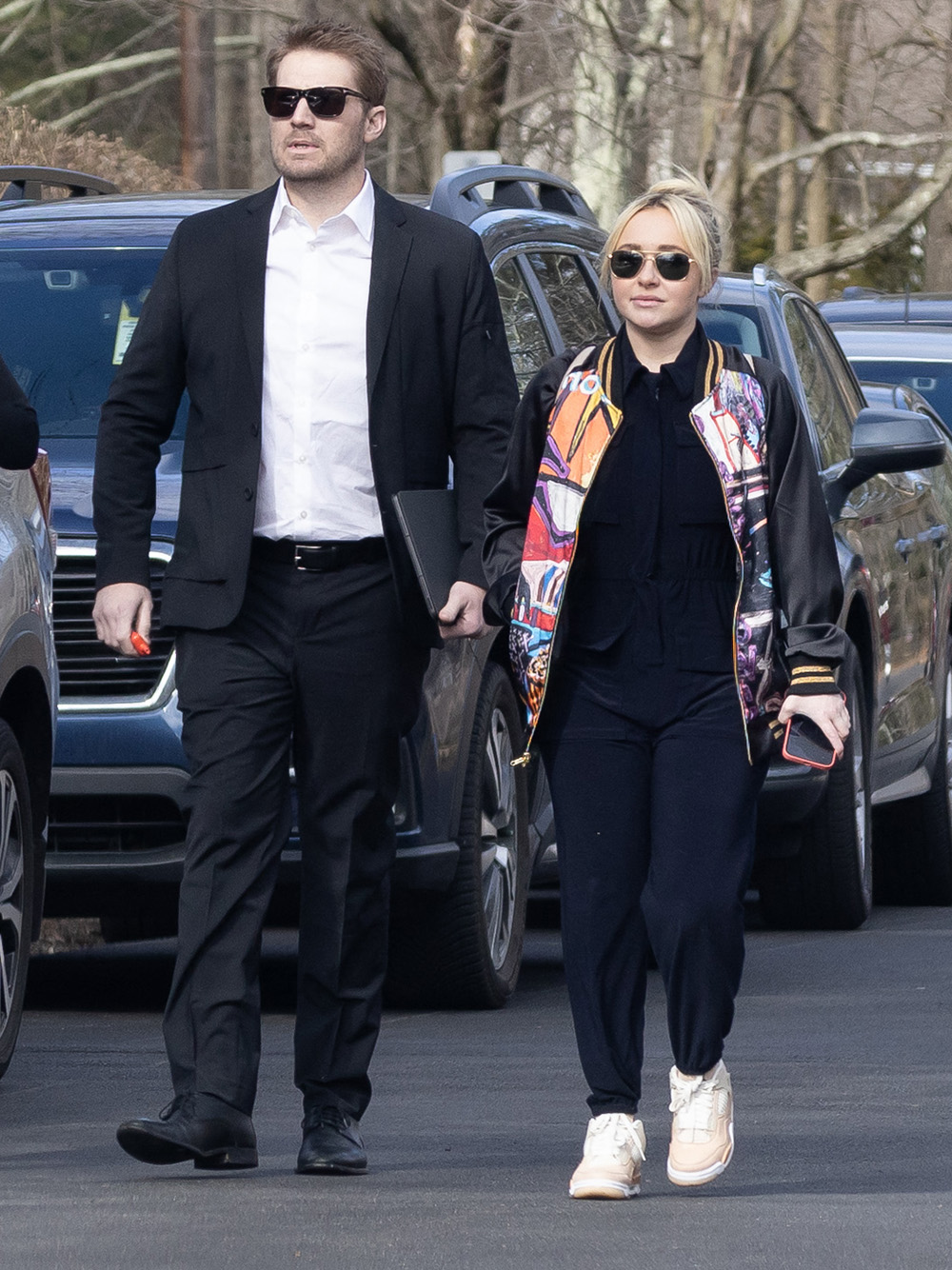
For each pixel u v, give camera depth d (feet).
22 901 44.06
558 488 34.65
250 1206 34.06
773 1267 31.01
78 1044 49.32
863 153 197.67
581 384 34.83
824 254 170.30
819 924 69.00
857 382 77.30
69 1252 31.48
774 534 34.63
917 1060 47.91
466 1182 36.01
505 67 137.90
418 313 36.40
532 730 35.01
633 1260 31.32
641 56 152.35
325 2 144.66
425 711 50.08
